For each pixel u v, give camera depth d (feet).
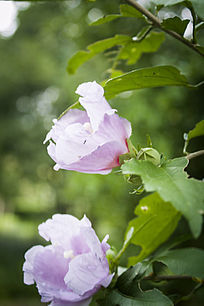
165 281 1.68
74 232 1.34
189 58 5.43
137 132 5.87
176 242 1.79
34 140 26.20
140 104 5.78
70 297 1.27
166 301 1.28
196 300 4.34
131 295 1.33
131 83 1.55
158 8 1.57
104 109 1.31
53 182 24.14
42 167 26.96
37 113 26.96
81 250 1.32
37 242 21.81
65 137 1.29
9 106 27.43
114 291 1.36
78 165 1.31
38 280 1.28
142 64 5.62
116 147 1.31
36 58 24.67
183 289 4.01
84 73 7.32
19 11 23.08
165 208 1.59
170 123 5.85
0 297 14.17
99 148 1.29
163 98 5.61
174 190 1.14
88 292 1.27
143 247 1.68
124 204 6.64
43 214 26.94
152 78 1.53
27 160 26.55
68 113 1.36
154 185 1.15
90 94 1.30
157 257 1.44
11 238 22.63
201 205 1.11
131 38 1.88
